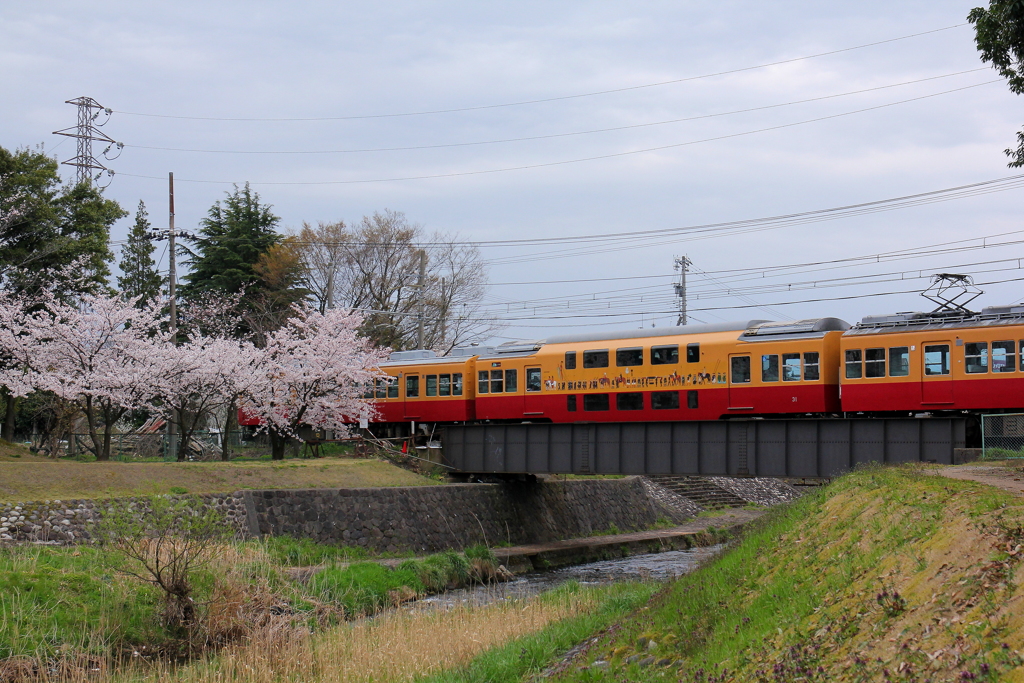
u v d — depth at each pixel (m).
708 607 13.91
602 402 35.75
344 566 25.38
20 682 14.17
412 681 14.95
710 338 33.44
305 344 40.94
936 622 8.27
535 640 16.56
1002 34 17.22
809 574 12.47
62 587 17.19
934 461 27.89
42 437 43.66
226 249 55.50
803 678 8.75
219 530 22.70
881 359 29.19
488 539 36.12
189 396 38.34
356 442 43.28
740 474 31.89
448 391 41.09
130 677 14.75
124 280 56.34
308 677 15.57
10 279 37.78
